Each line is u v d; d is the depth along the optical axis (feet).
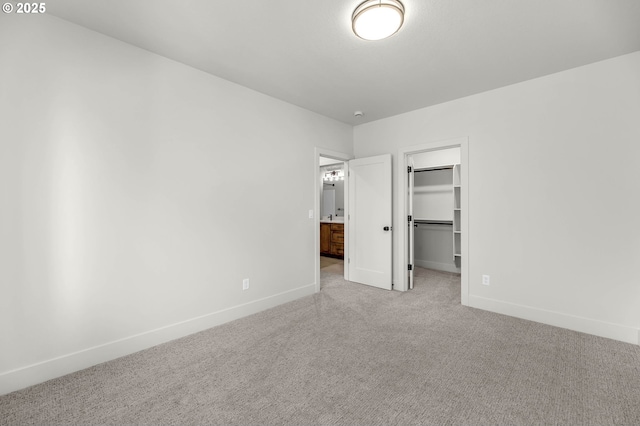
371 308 10.74
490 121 10.30
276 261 11.16
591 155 8.43
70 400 5.64
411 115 12.50
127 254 7.43
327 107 12.09
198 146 8.82
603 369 6.61
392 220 13.30
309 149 12.48
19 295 5.99
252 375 6.46
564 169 8.87
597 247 8.38
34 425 5.00
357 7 6.02
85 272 6.79
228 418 5.14
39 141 6.21
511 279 9.91
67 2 5.90
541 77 9.25
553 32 6.90
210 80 9.11
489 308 10.40
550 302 9.16
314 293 12.64
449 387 6.00
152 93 7.86
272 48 7.64
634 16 6.26
